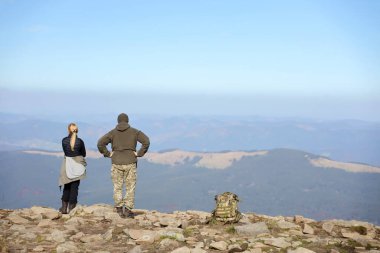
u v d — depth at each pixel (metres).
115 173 12.12
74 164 12.60
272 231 10.03
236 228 9.90
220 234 9.75
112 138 12.16
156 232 9.39
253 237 9.45
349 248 8.60
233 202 11.09
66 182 12.47
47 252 8.17
